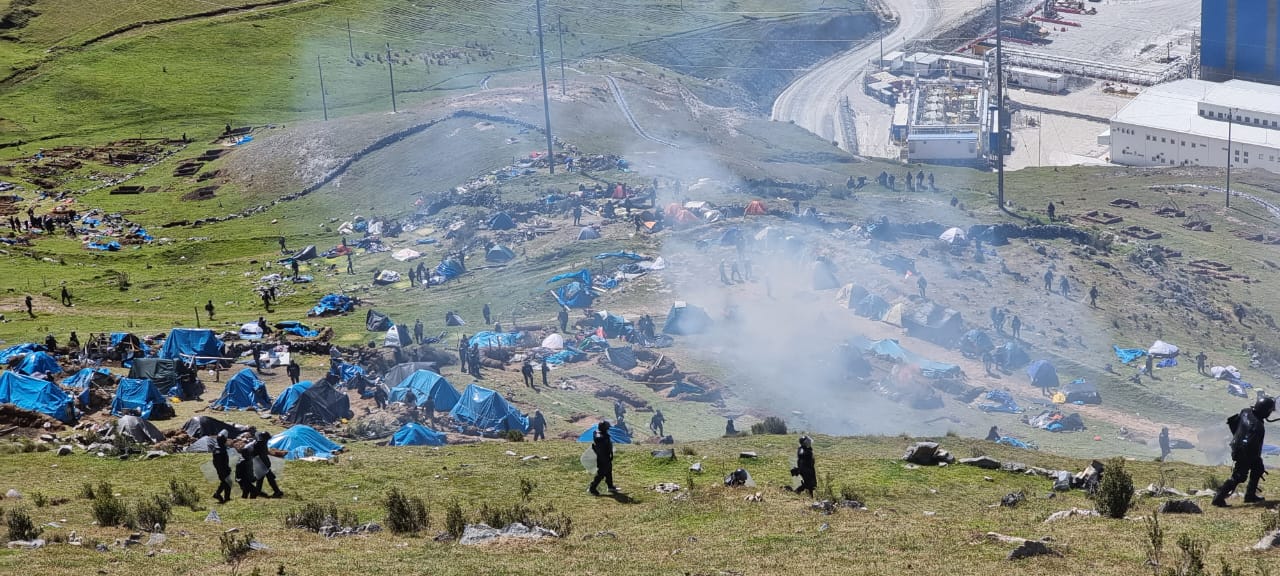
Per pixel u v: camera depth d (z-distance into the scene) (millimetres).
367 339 102500
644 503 44125
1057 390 92875
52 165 194375
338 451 61500
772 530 37750
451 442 70000
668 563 33469
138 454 58469
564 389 87250
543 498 45531
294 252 141125
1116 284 117500
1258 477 38688
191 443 64000
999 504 43188
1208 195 164750
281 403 77750
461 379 86688
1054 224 139625
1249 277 131750
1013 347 97375
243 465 46969
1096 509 38969
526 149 169875
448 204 148375
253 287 125625
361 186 167625
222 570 33250
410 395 78312
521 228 134625
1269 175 177875
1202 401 91938
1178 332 107750
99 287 126688
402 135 181000
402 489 48719
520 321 105812
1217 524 35312
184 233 155500
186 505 45312
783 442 60750
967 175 182000
